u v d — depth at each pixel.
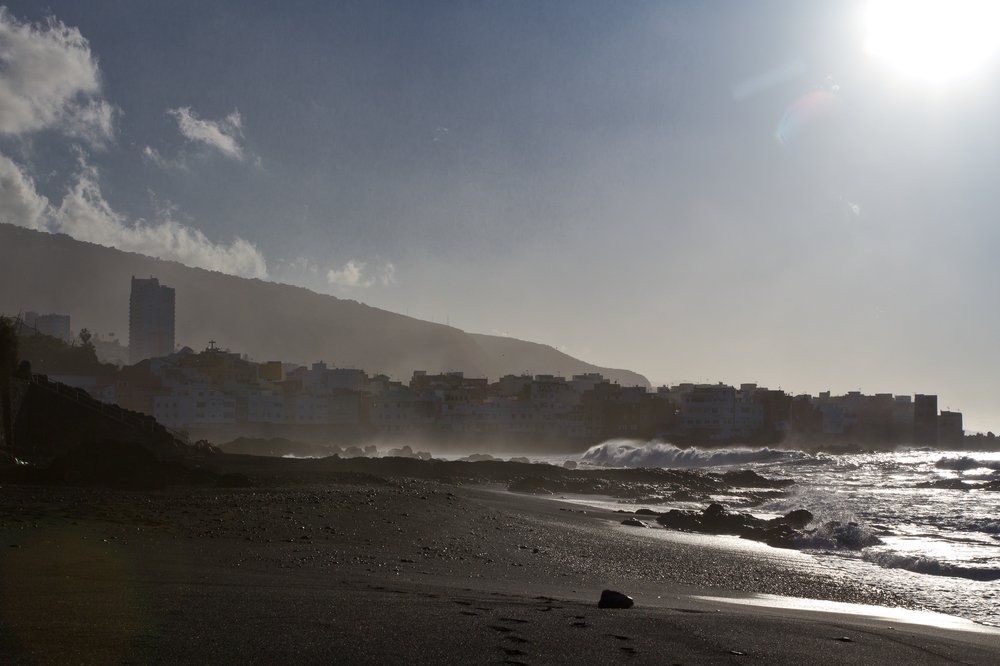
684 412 186.38
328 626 9.96
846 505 56.62
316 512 28.83
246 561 17.34
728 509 54.69
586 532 32.88
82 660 7.71
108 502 28.14
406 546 23.23
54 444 67.75
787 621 13.45
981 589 23.59
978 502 59.44
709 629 11.79
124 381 164.50
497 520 33.28
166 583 13.11
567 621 11.56
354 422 192.50
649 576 22.77
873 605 20.64
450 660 8.70
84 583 12.52
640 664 9.21
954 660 11.22
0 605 10.16
